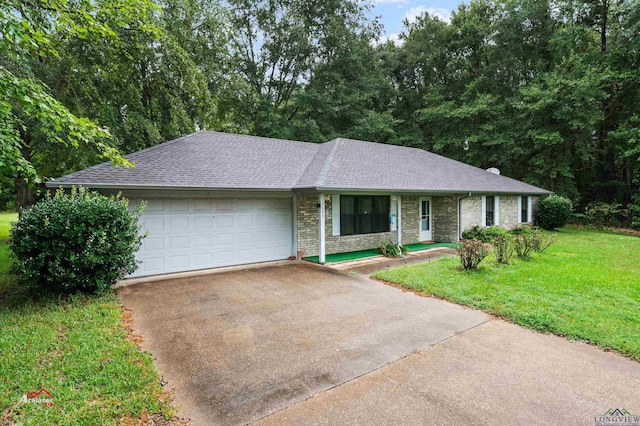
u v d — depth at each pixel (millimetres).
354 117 24578
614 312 5551
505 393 3402
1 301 6246
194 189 8500
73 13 6316
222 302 6398
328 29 24750
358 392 3412
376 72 26859
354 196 12227
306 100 23125
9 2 5492
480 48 25469
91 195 6914
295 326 5180
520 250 10664
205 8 15031
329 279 8266
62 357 3912
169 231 8734
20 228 6020
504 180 17562
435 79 28078
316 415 3049
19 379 3416
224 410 3107
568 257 10492
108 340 4426
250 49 25688
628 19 17875
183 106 13680
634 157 19094
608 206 19969
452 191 12930
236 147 11781
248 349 4371
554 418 3018
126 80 12961
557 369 3885
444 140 24500
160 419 2947
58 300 6031
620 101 20734
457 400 3281
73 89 11352
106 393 3256
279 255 10656
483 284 7246
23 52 6043
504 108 22953
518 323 5277
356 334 4875
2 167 6000
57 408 3000
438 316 5625
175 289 7305
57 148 11078
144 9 7484
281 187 9859
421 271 8508
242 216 9906
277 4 24922
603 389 3484
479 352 4309
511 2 22797
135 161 8906
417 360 4090
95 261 6164
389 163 13789
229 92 18109
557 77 19859
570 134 20562
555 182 21891
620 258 10477
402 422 2953
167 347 4414
